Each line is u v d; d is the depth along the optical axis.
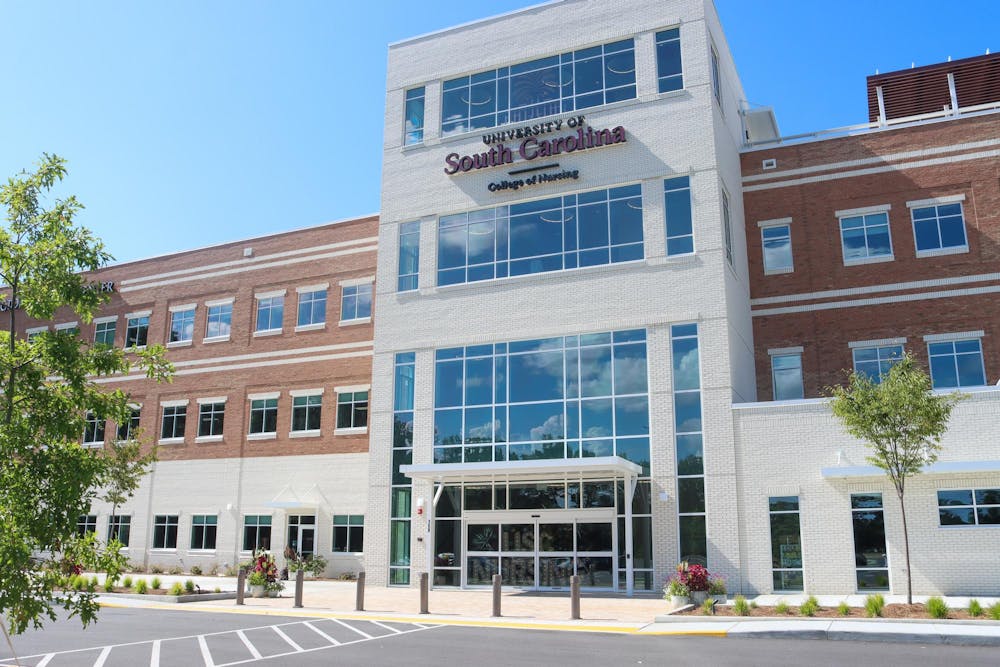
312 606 22.94
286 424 37.41
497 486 27.88
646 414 26.61
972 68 35.16
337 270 38.00
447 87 32.88
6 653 14.71
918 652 13.83
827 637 15.60
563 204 29.61
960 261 28.53
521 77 31.55
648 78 29.33
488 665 13.09
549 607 21.73
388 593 26.86
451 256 31.02
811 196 30.94
